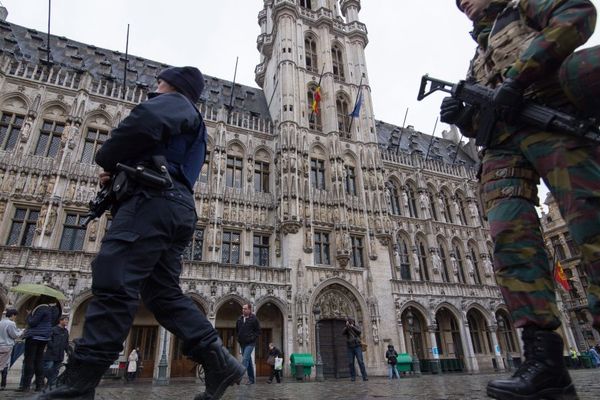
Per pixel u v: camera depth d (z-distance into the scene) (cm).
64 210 2289
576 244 201
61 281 2034
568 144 209
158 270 307
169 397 612
